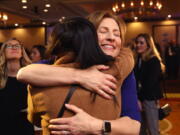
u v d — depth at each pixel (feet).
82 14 35.94
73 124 2.99
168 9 35.24
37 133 6.80
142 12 29.50
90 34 3.13
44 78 3.13
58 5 30.17
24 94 5.93
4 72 5.97
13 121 5.83
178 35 41.24
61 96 3.06
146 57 9.87
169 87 31.42
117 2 28.68
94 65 3.25
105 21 3.64
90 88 3.09
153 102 9.81
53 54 3.38
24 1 27.61
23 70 3.29
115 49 3.64
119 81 3.27
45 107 3.09
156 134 9.81
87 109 3.08
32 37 46.57
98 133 3.02
